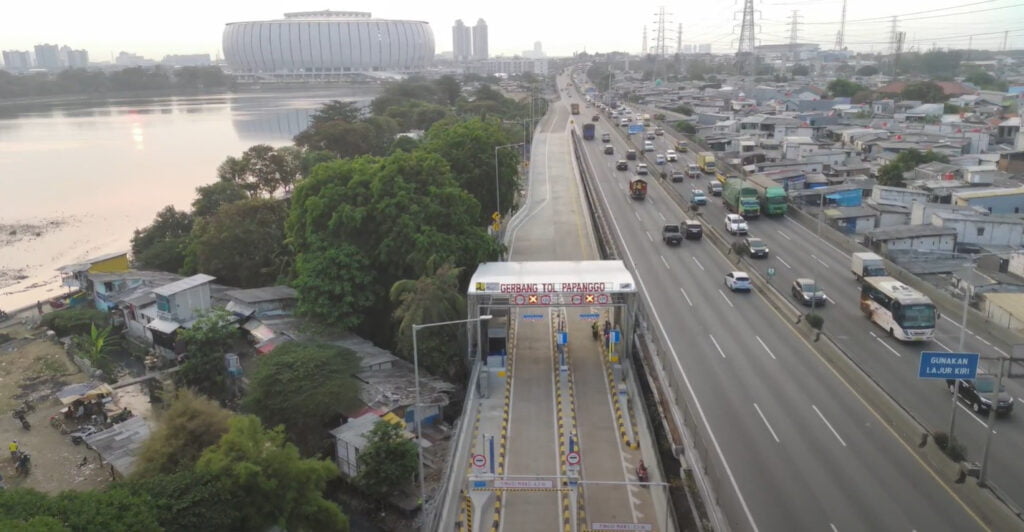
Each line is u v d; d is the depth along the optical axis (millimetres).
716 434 39281
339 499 43250
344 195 62656
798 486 34250
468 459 39125
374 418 46094
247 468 30406
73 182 159625
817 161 119625
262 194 123188
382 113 196000
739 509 32500
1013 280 66000
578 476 34281
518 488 33625
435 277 53594
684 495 34562
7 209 135750
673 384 43906
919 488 33906
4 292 93250
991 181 95812
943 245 77500
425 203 60812
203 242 81875
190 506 28859
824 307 59438
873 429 39625
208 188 103000
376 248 61250
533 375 49062
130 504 27297
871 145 134750
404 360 56156
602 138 158000
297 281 59375
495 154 85688
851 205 94000
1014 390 44656
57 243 114750
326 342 55500
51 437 53219
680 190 108312
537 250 79312
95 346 67188
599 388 47000
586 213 93562
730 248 74438
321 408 46000
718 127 163750
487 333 49906
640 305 56438
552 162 135750
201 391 56625
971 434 38875
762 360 49125
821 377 46406
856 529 30938
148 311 70062
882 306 54281
